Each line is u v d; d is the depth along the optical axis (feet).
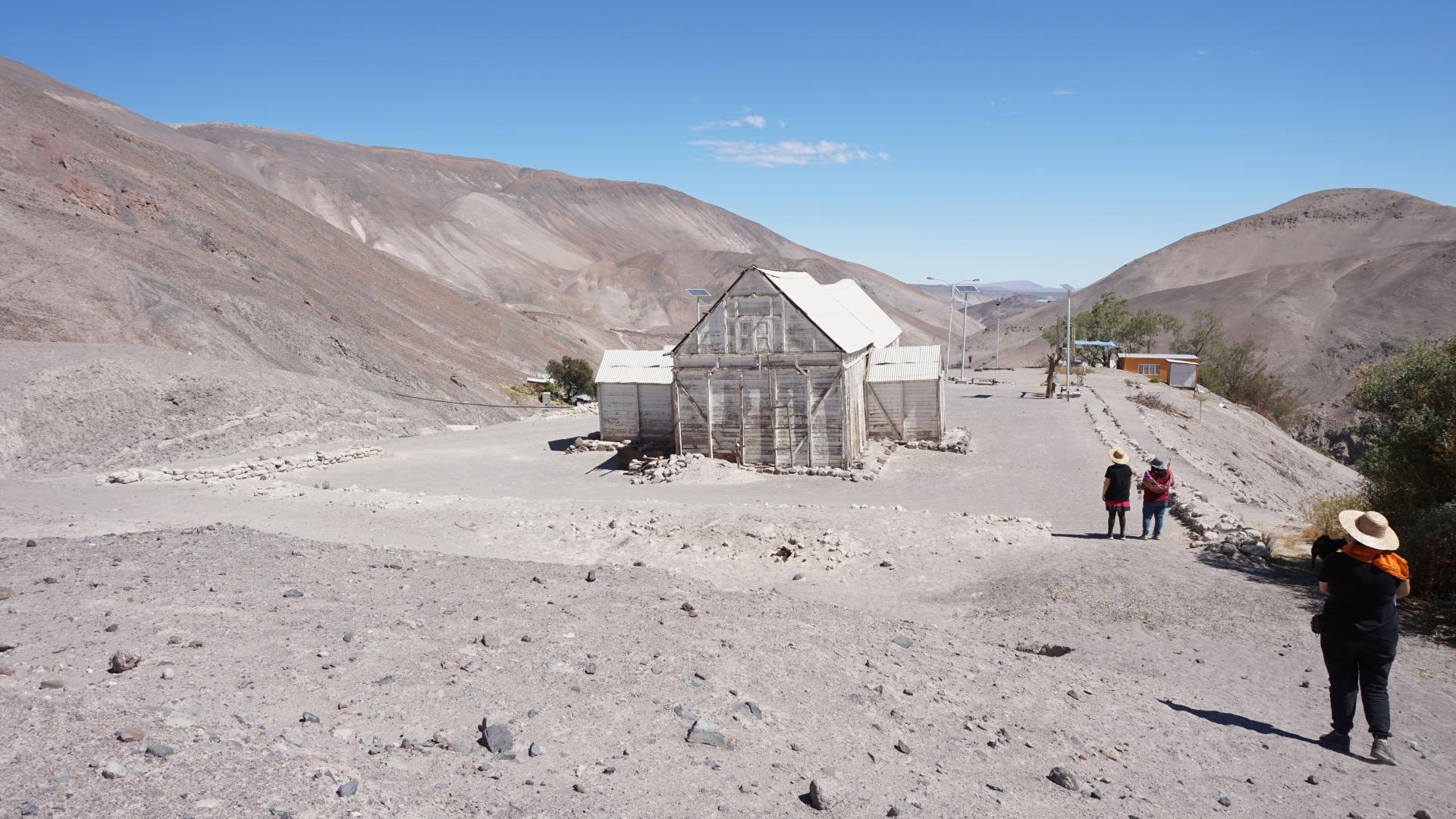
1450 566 45.24
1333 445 307.78
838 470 107.76
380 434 149.69
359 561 40.81
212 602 28.81
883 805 18.39
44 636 23.81
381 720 19.67
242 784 15.08
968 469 109.19
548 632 27.71
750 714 22.54
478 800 16.12
